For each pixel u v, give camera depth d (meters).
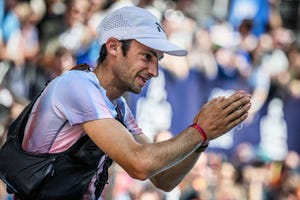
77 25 19.34
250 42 21.95
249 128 20.36
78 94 7.89
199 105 19.53
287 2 25.16
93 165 8.13
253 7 22.91
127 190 17.06
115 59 8.09
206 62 19.97
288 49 22.58
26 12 19.45
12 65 18.53
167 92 18.89
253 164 19.69
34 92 18.58
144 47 8.02
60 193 8.05
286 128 20.97
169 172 8.85
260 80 21.06
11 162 8.09
